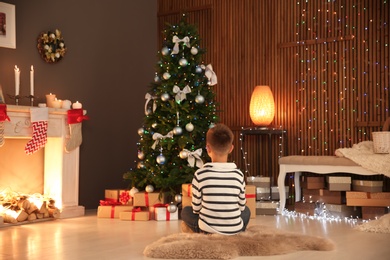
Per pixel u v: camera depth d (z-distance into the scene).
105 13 6.85
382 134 5.38
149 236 4.39
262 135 6.99
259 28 7.06
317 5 6.66
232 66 7.24
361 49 6.36
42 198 5.61
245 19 7.17
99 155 6.71
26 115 5.40
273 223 5.16
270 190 6.16
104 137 6.79
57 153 5.85
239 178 3.73
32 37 5.88
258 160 6.93
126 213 5.53
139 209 5.59
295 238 3.74
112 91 6.91
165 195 5.69
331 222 5.24
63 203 5.81
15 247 3.87
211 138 3.79
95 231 4.70
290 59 6.84
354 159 5.43
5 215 5.12
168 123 5.89
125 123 7.10
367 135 6.31
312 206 5.82
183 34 6.02
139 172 5.98
